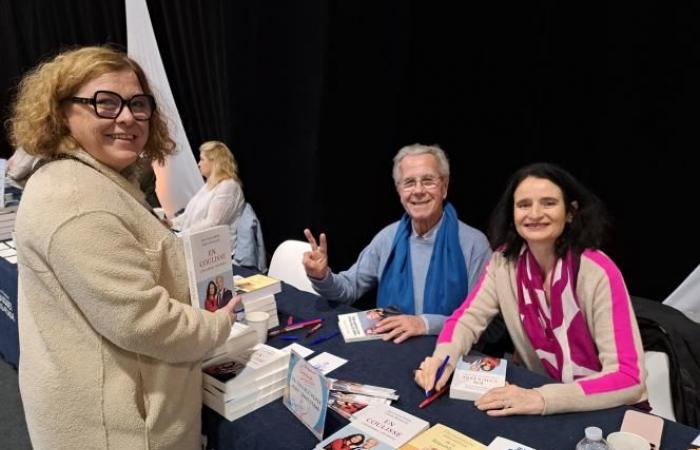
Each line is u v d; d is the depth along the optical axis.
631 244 2.17
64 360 0.97
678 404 1.48
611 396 1.18
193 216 3.45
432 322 1.60
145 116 1.08
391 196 3.03
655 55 1.96
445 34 2.52
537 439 1.07
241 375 1.17
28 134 1.00
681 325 1.58
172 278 1.12
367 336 1.54
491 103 2.44
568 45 2.16
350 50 2.89
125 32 4.23
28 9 4.67
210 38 3.58
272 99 3.32
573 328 1.41
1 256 2.39
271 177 3.52
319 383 1.08
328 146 3.13
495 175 2.51
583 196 1.41
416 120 2.75
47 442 1.01
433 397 1.22
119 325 0.92
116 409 0.99
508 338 2.08
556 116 2.26
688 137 1.94
